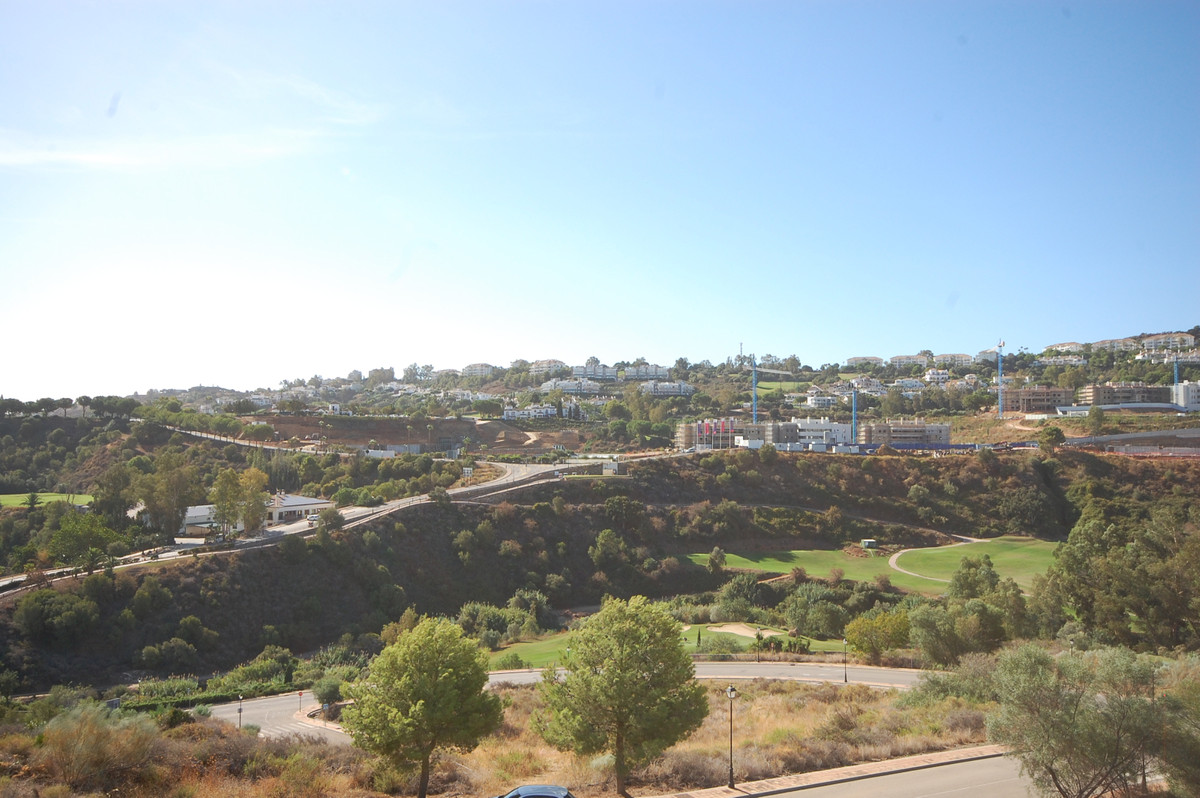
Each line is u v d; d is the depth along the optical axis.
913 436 164.88
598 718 23.73
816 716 37.03
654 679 23.81
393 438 162.25
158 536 85.69
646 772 26.11
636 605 25.00
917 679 45.97
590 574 92.69
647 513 106.06
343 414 178.50
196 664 60.56
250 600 68.88
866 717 35.94
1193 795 21.80
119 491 91.62
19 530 85.25
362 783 25.53
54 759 21.86
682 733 23.94
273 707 48.50
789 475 121.31
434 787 25.78
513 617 77.25
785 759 27.44
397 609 76.31
